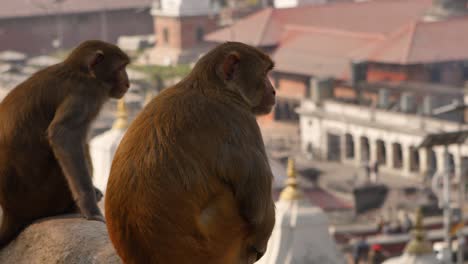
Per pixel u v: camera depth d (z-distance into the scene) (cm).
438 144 6059
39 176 895
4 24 19938
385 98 12562
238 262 687
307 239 2298
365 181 10431
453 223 6888
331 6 17188
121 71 920
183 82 700
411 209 8244
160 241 637
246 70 718
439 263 2842
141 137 656
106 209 655
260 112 730
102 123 6919
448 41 14762
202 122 662
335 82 14400
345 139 12200
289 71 15150
